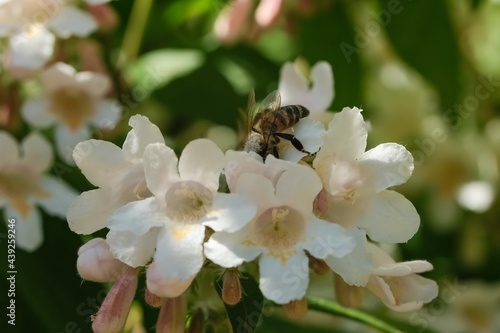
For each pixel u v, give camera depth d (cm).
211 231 34
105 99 44
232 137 44
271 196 34
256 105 38
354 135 34
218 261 33
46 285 40
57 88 43
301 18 45
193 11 46
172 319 35
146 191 35
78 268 34
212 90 45
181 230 34
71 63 44
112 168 35
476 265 46
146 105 45
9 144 42
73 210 35
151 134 34
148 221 34
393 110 47
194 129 45
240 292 34
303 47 45
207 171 34
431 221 46
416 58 44
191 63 45
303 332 43
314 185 34
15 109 43
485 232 46
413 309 35
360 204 35
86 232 35
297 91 39
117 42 46
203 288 35
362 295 37
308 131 35
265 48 46
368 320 38
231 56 45
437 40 44
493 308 46
